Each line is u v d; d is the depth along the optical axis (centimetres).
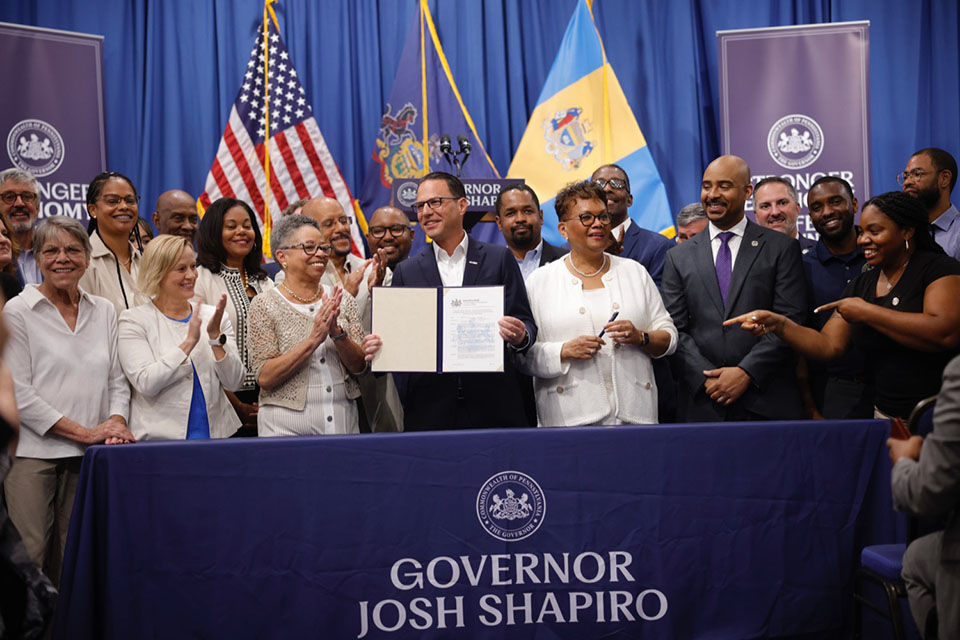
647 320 307
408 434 249
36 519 282
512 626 249
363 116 577
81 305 297
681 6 575
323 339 279
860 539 253
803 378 349
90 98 505
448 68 554
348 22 575
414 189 493
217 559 244
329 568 246
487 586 249
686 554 250
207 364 305
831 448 252
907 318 272
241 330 350
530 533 249
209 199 516
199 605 244
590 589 250
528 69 586
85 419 289
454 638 248
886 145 567
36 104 493
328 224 384
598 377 293
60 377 287
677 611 250
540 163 522
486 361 275
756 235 325
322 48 576
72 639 236
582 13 533
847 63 507
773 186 425
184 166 567
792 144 514
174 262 300
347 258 402
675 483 251
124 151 564
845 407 336
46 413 281
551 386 299
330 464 247
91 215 353
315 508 246
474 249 312
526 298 308
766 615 250
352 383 301
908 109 563
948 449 174
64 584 238
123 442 279
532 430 251
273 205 520
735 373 300
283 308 294
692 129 574
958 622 183
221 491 245
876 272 304
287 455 246
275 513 246
